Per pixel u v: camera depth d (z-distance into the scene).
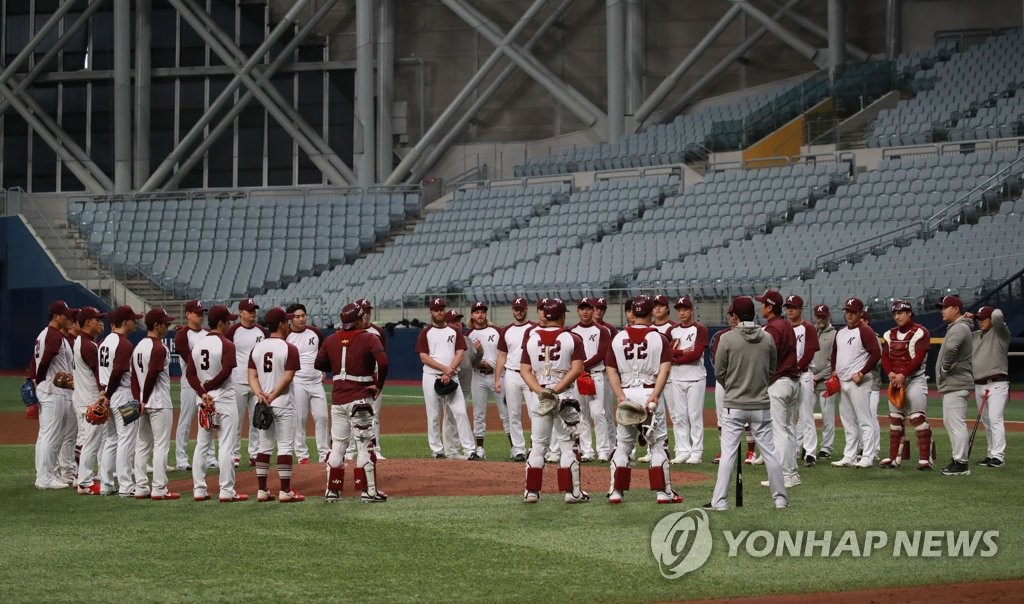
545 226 51.38
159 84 63.16
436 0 61.78
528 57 58.44
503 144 60.62
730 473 14.04
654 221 48.84
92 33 64.12
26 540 12.56
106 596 9.95
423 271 51.03
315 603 9.70
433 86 61.88
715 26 56.34
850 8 57.38
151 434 15.96
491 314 45.78
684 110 58.91
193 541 12.42
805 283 40.25
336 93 61.94
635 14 57.44
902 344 18.31
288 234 56.28
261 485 15.25
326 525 13.34
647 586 10.28
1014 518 13.44
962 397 17.52
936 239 41.09
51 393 17.08
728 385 14.07
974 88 50.41
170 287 54.66
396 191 58.78
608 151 55.75
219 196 60.88
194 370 15.29
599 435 19.86
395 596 9.92
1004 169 43.62
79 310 16.91
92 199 60.69
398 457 21.12
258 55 60.00
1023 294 37.59
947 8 56.00
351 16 62.31
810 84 53.56
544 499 15.20
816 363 20.16
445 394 20.55
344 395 15.06
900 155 48.34
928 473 17.78
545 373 14.88
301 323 19.55
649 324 14.98
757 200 48.22
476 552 11.72
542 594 9.98
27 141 63.94
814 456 18.91
